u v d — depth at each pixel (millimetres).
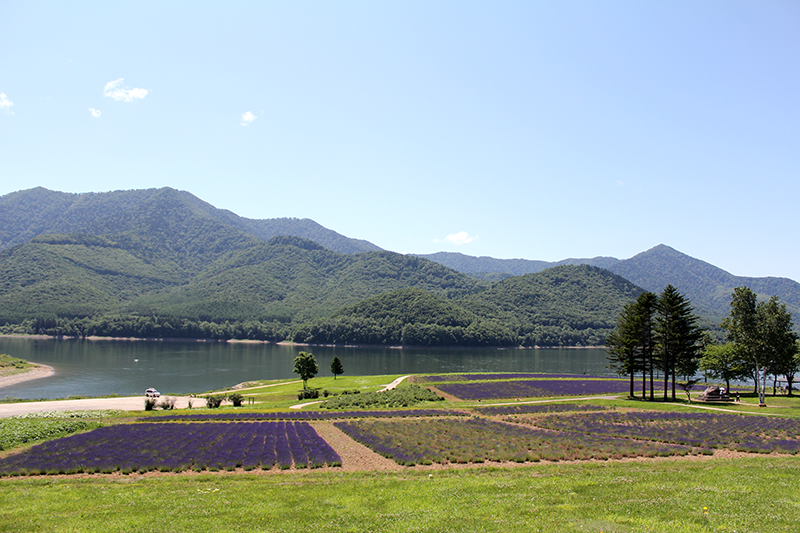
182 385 105500
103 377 114188
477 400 70688
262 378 120312
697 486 21453
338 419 52094
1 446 34375
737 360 77812
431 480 25297
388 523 17266
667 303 72312
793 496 19641
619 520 16531
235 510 19375
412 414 55562
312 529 16781
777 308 68062
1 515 18719
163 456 31562
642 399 71312
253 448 34406
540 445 36094
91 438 37719
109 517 18391
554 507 18500
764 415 52281
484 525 16500
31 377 112188
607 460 31609
